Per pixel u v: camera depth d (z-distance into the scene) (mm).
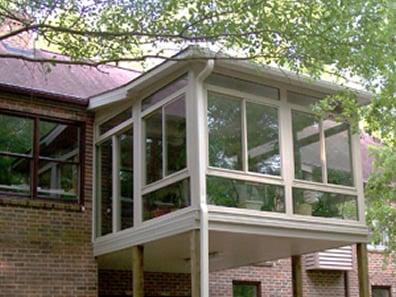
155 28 8336
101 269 13391
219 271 14492
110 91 12008
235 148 10344
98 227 12312
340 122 11727
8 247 11312
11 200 11516
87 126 12664
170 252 11859
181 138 10336
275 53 8398
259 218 10273
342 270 15602
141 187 11125
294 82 10969
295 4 8023
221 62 10047
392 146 12062
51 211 11898
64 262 11805
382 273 16438
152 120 11172
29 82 12812
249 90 10703
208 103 10203
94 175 12539
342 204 11438
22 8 8398
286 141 10938
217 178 10023
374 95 10398
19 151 11883
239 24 8117
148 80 10992
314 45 8203
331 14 8039
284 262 15375
